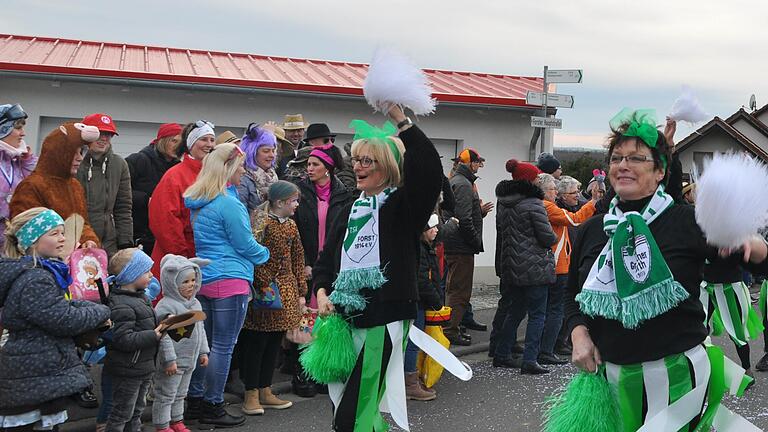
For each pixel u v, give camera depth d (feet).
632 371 8.87
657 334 8.77
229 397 18.97
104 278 14.87
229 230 16.30
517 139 38.47
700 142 53.52
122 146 32.42
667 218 8.93
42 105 30.86
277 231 17.69
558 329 23.31
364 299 11.00
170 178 17.47
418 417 17.83
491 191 38.22
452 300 25.25
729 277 19.12
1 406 11.78
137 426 14.87
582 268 9.51
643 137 8.96
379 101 10.73
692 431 8.93
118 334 13.74
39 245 12.25
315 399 19.13
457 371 11.57
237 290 16.33
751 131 73.15
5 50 33.50
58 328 11.96
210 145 17.98
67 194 15.78
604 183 29.78
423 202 10.93
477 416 17.90
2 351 12.00
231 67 36.96
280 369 21.67
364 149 11.27
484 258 38.55
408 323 11.33
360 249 11.03
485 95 37.40
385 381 11.02
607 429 9.11
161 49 40.86
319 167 19.79
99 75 30.81
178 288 15.14
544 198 22.44
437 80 42.29
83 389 12.38
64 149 15.60
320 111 35.12
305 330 18.63
